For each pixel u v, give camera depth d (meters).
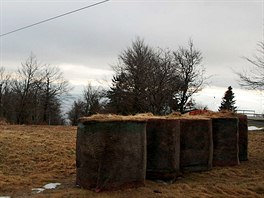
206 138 9.81
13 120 46.47
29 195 7.15
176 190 7.63
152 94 35.00
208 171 9.80
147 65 36.75
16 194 7.23
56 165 9.95
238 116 11.65
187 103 36.72
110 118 7.49
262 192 7.96
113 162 7.25
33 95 48.25
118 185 7.28
